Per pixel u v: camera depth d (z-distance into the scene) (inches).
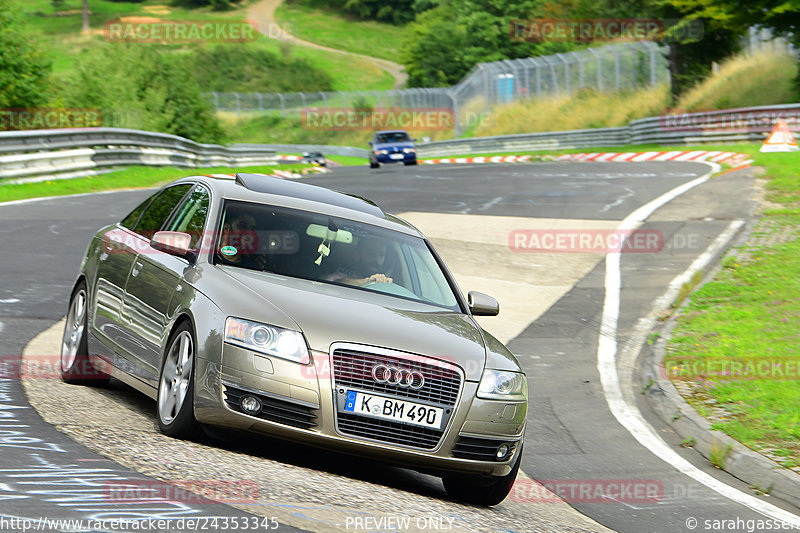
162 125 6904.5
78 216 2625.5
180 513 601.6
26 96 5383.9
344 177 4758.9
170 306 901.2
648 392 1464.1
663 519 947.3
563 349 1720.0
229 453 821.9
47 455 713.0
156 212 1100.5
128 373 970.1
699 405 1353.3
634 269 2309.3
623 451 1201.4
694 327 1786.4
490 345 922.1
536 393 1460.4
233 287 864.9
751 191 3198.8
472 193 3555.6
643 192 3388.3
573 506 971.3
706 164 4333.2
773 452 1138.7
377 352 817.5
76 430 812.6
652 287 2148.1
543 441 1226.6
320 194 1101.1
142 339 941.8
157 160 4726.9
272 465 810.8
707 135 5994.1
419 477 984.3
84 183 3602.4
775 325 1736.0
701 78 7711.6
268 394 792.9
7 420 818.8
